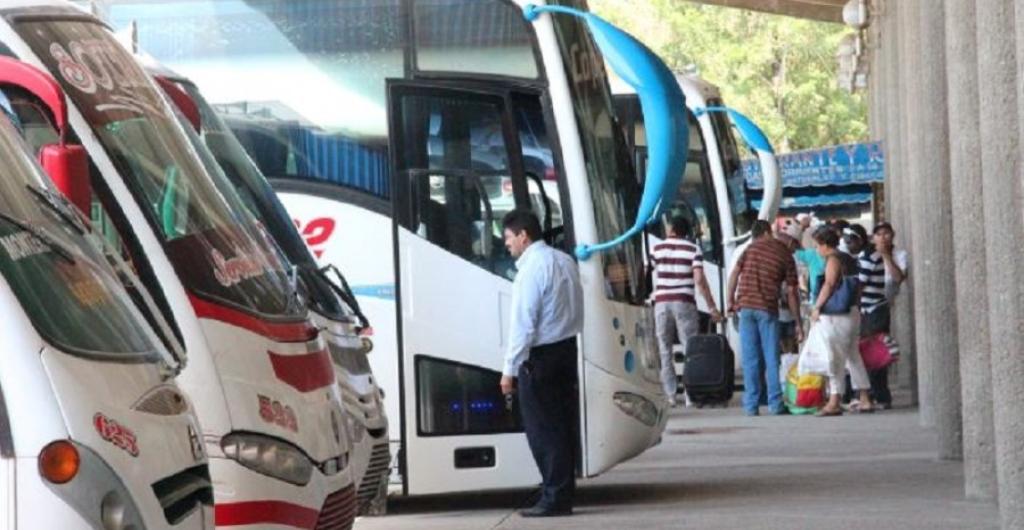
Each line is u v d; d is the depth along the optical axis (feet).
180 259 59.16
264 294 61.82
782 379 160.45
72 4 63.77
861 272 164.14
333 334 74.74
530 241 93.04
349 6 97.60
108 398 39.83
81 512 37.58
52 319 39.88
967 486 100.53
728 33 427.74
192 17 98.17
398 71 97.09
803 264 188.85
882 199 260.83
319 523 60.59
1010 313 82.02
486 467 96.27
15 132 46.44
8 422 37.47
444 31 97.04
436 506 102.89
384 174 96.63
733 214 193.06
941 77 119.96
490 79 96.94
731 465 122.93
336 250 96.53
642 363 99.35
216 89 97.86
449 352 96.02
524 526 93.30
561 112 96.53
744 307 157.58
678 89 89.81
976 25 89.25
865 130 424.46
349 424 67.77
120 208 59.21
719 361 129.49
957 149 98.17
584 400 96.48
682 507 100.58
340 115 97.25
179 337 53.57
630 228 100.53
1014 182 82.17
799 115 422.41
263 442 58.44
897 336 193.57
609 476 118.42
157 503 40.57
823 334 157.69
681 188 192.65
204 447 45.37
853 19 224.74
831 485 109.40
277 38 97.76
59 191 46.78
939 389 120.67
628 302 98.84
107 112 60.49
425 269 96.22
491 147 96.78
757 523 93.40
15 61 49.37
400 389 95.81
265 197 78.79
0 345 37.86
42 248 41.75
